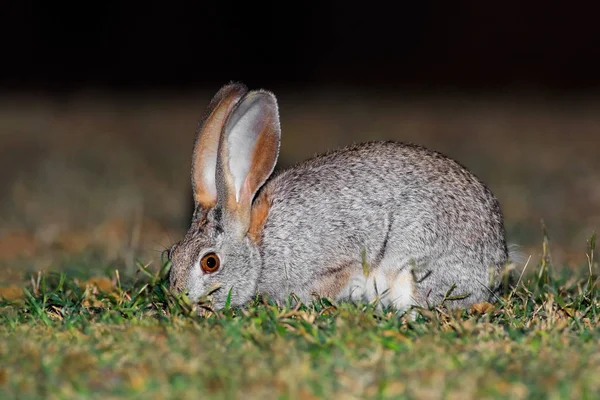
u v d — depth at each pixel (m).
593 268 14.74
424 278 12.44
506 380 8.74
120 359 9.41
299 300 12.15
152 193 25.62
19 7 56.41
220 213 12.15
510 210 23.33
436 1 60.03
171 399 8.29
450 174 12.85
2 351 9.75
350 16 58.12
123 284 13.83
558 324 10.72
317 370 8.94
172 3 57.25
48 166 29.28
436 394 8.36
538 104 45.22
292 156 30.27
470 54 57.91
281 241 12.55
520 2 59.44
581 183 26.25
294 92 50.22
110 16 57.28
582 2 57.75
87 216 23.00
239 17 56.94
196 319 10.93
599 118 40.28
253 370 8.91
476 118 40.19
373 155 12.97
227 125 11.84
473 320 10.89
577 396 8.34
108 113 41.88
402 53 58.09
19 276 15.30
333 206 12.61
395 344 9.74
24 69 56.44
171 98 47.69
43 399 8.49
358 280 12.74
